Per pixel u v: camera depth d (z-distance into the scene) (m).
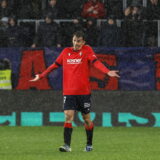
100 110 56.88
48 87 57.56
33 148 39.72
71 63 36.44
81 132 52.03
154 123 56.75
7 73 57.72
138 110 56.81
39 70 57.62
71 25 63.50
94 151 37.72
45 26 61.53
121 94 56.75
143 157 34.47
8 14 65.88
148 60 56.75
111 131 52.94
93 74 56.88
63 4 66.12
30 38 62.75
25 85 57.72
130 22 61.19
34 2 66.25
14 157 34.19
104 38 61.19
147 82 56.81
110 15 61.47
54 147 40.38
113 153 36.53
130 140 45.62
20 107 57.44
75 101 36.56
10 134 50.09
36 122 57.44
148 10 62.94
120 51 56.81
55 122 57.31
